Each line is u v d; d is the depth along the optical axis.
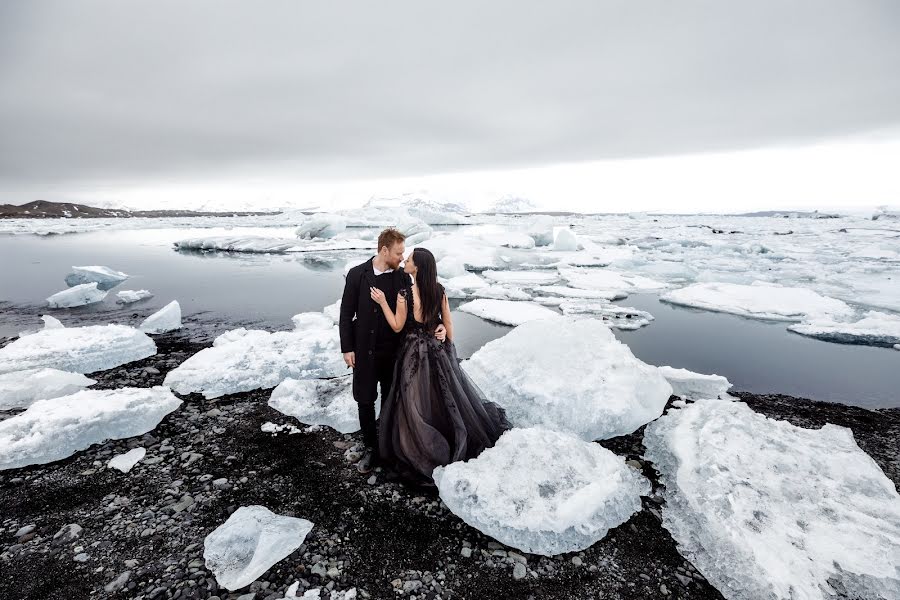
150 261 16.89
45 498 2.62
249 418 3.69
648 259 19.31
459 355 5.64
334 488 2.75
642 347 6.33
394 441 2.91
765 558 2.08
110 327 5.50
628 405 3.57
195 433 3.43
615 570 2.15
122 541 2.27
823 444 2.96
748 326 7.70
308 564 2.13
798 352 6.12
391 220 43.00
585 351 4.10
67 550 2.20
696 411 3.50
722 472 2.66
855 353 6.09
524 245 22.95
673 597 1.99
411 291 2.91
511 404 3.77
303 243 23.34
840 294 10.66
